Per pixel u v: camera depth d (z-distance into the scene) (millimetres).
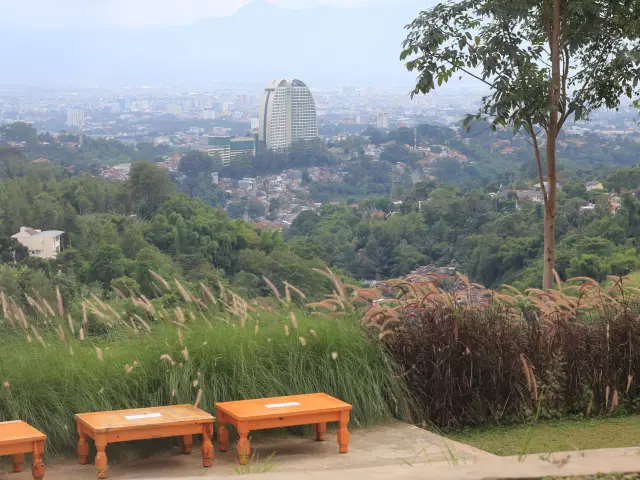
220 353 5480
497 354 5895
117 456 4898
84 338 5496
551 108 8016
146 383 5301
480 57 8305
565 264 36625
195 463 4715
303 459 4738
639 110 9492
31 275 27422
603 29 8359
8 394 4914
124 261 44875
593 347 6273
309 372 5586
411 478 2814
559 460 3008
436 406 5777
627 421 5863
